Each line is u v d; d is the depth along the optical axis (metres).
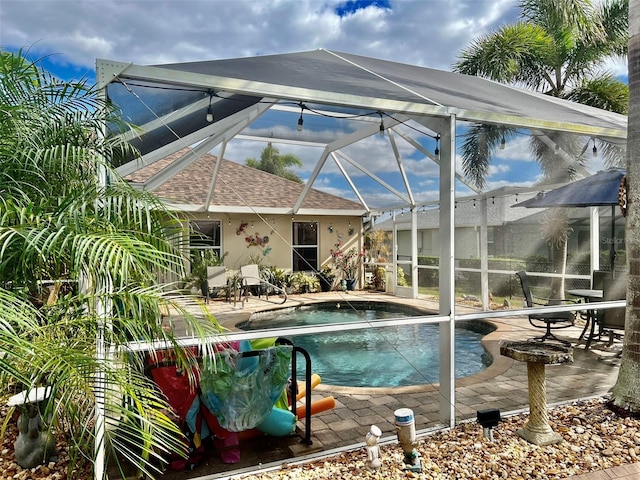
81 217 2.22
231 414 3.27
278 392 3.48
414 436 3.27
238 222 12.46
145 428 2.13
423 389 5.01
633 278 4.24
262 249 12.80
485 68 14.55
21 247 2.07
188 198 10.51
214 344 3.17
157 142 4.77
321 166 9.76
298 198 12.04
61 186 2.58
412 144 7.07
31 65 2.70
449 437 3.87
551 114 5.09
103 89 2.93
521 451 3.55
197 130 5.11
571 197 5.34
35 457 3.24
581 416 4.24
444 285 4.24
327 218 13.74
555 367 5.41
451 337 4.17
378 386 5.50
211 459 3.40
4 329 1.74
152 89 3.43
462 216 4.69
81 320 2.24
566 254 5.38
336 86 4.04
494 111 4.43
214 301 10.03
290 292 12.51
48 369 1.93
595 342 5.63
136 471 3.17
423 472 3.22
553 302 5.30
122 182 2.63
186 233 2.94
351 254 13.91
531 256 5.11
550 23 13.85
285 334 3.52
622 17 13.70
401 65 7.11
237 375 3.29
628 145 4.32
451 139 4.17
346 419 4.18
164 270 2.66
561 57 14.37
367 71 5.36
